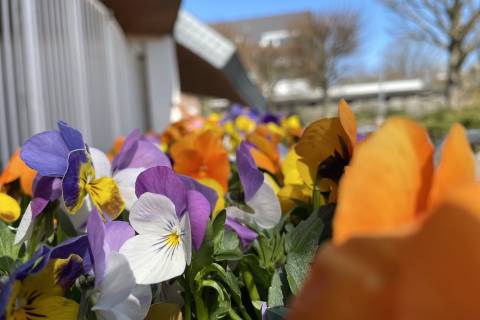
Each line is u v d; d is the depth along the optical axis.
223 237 0.14
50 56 0.83
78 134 0.15
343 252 0.06
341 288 0.06
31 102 0.72
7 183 0.18
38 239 0.14
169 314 0.12
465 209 0.05
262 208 0.16
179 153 0.22
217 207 0.16
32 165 0.13
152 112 2.03
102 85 1.26
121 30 1.68
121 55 1.63
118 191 0.15
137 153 0.17
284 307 0.12
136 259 0.12
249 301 0.14
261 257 0.14
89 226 0.11
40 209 0.14
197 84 3.16
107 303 0.11
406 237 0.06
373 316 0.06
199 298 0.12
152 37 2.02
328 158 0.15
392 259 0.06
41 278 0.11
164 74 2.03
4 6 0.70
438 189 0.07
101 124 1.22
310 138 0.15
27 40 0.73
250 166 0.16
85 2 1.12
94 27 1.20
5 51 0.70
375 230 0.07
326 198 0.16
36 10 0.77
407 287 0.06
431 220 0.06
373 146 0.07
